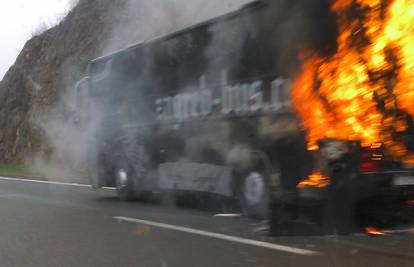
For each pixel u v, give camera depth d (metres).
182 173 10.03
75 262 6.40
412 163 7.21
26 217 9.74
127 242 7.33
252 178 8.34
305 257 6.07
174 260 6.27
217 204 9.85
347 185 7.12
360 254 6.13
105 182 12.79
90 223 8.94
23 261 6.54
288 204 7.61
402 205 7.57
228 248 6.66
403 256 6.00
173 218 9.04
